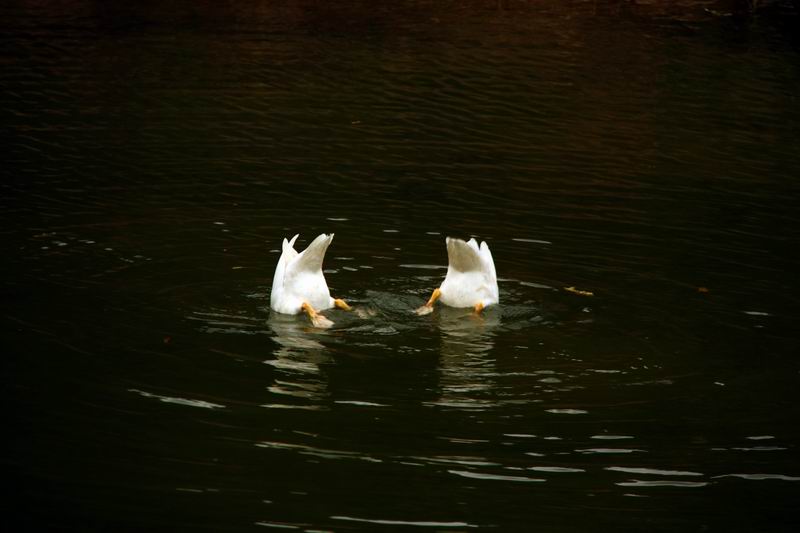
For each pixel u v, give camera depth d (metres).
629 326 11.98
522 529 8.02
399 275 13.41
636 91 24.95
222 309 12.08
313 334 11.48
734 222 16.14
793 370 10.94
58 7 33.28
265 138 20.19
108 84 23.95
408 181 17.81
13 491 8.27
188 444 9.12
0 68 24.98
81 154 18.64
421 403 10.01
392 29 31.38
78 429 9.29
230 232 14.83
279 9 34.06
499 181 18.00
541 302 12.65
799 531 8.09
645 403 10.17
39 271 12.95
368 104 23.06
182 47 28.06
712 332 11.88
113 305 12.02
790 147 20.77
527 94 24.36
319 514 8.12
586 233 15.38
